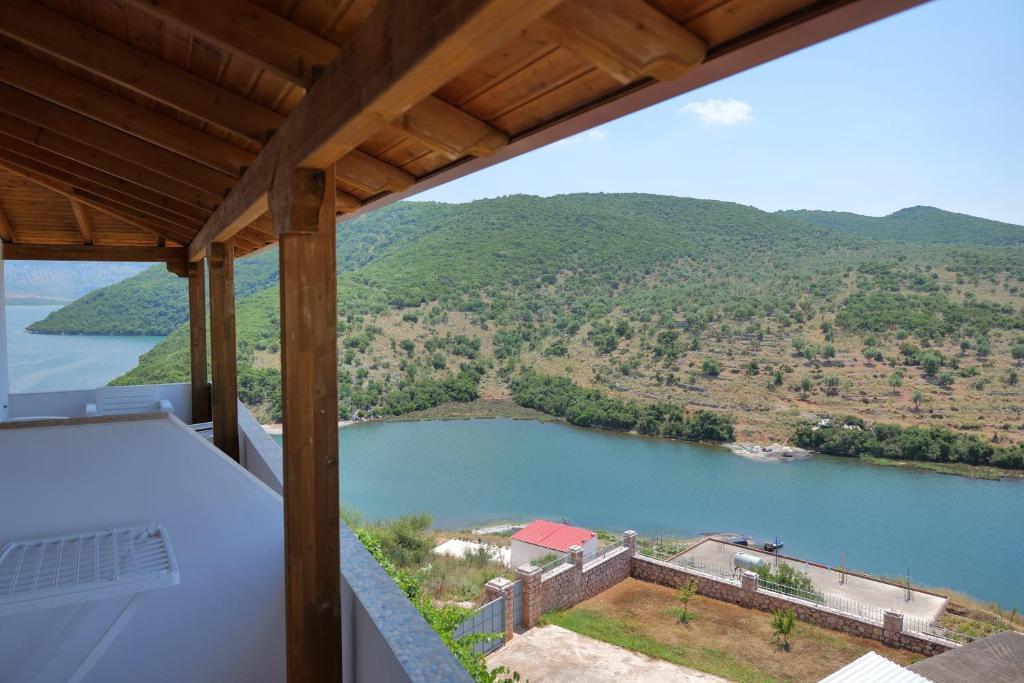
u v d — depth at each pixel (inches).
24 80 87.7
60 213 209.9
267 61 54.2
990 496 1162.0
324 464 70.2
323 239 67.8
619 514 1098.1
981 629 536.4
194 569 86.5
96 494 82.9
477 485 1247.5
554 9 28.4
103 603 81.3
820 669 414.0
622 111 45.5
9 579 66.8
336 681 72.5
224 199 119.0
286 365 68.4
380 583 82.2
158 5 50.7
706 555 723.4
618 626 472.7
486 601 449.1
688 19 32.0
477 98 52.3
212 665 87.5
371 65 39.2
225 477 88.4
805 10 28.4
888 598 606.9
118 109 91.2
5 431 79.8
